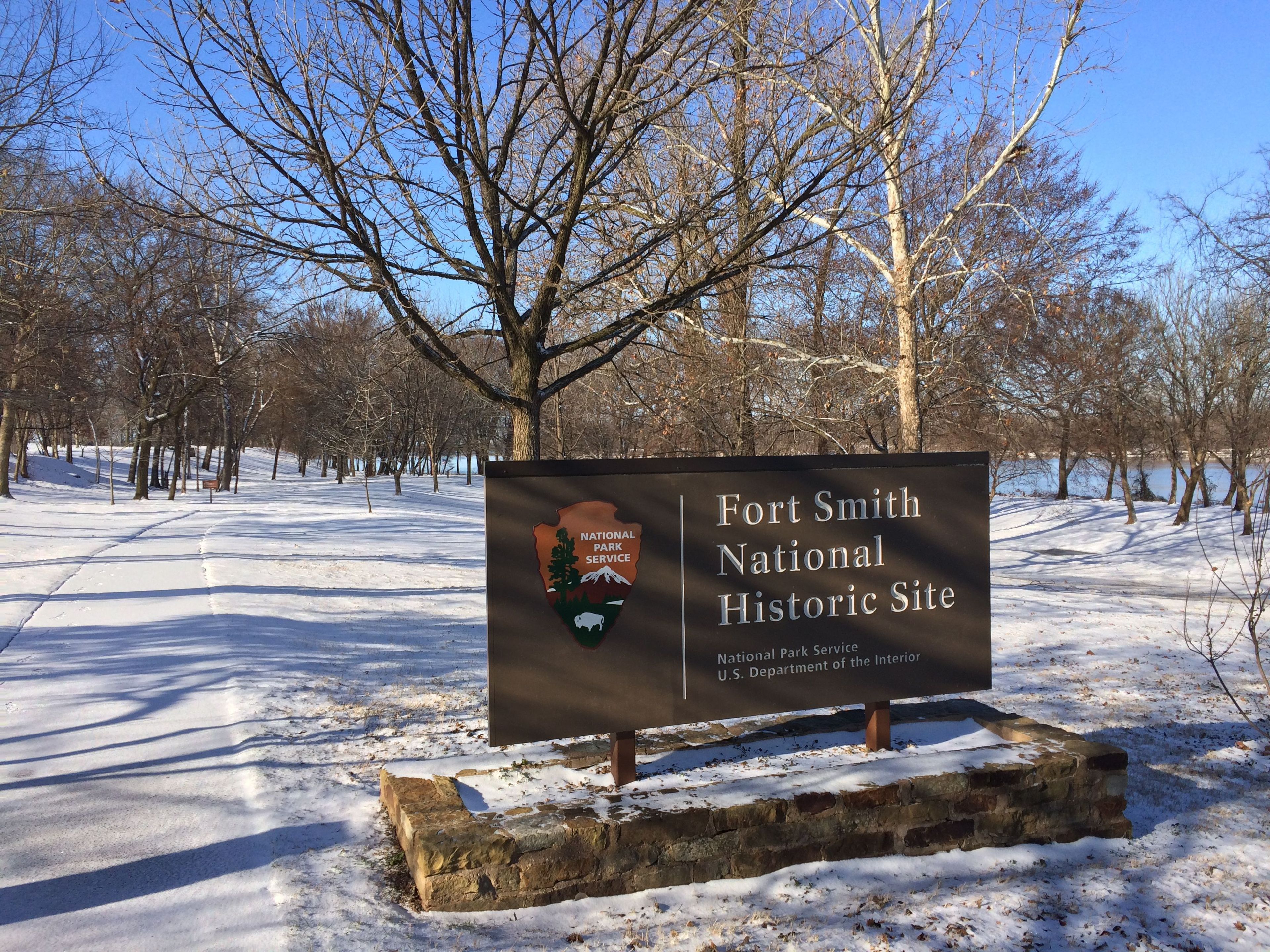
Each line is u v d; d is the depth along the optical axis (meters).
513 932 4.29
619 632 5.33
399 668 9.37
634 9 7.16
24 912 4.20
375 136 6.82
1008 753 5.89
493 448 52.38
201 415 47.81
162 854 4.85
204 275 22.31
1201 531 28.23
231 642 9.74
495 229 7.66
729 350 12.12
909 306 13.89
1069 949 4.53
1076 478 46.16
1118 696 9.55
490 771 5.54
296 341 29.33
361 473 74.56
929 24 10.78
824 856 5.18
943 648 6.18
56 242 20.17
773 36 8.61
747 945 4.32
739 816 4.96
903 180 16.36
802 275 12.33
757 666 5.67
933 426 22.75
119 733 6.84
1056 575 24.56
